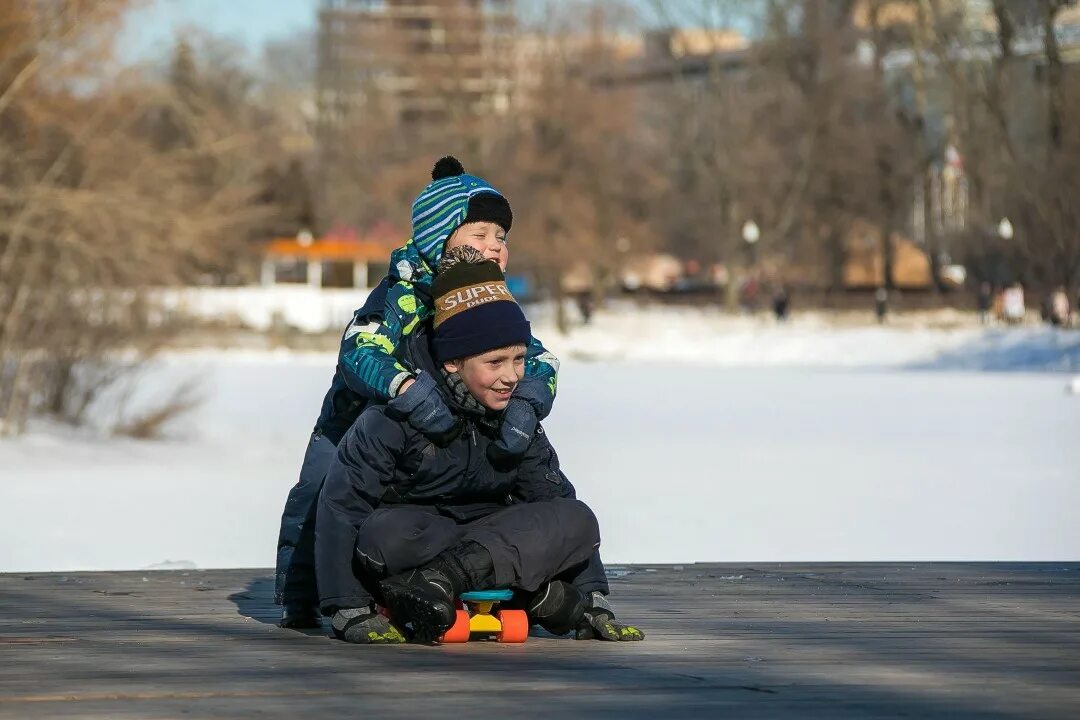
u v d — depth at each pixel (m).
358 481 14.09
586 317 173.25
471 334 13.77
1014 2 149.88
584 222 178.00
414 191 186.00
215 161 62.25
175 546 29.67
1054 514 35.09
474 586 13.94
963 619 16.05
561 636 14.77
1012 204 153.88
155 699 11.60
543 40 192.75
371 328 14.29
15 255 56.91
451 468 14.09
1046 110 151.25
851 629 15.29
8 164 56.75
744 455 50.53
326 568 14.34
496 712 11.09
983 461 48.59
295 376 100.56
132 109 58.81
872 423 65.31
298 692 11.87
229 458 51.69
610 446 53.84
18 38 55.66
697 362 140.12
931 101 193.62
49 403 58.94
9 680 12.38
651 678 12.48
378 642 14.14
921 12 176.50
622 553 28.28
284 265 175.62
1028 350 128.50
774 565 21.53
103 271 58.34
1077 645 14.25
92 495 39.94
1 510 36.19
